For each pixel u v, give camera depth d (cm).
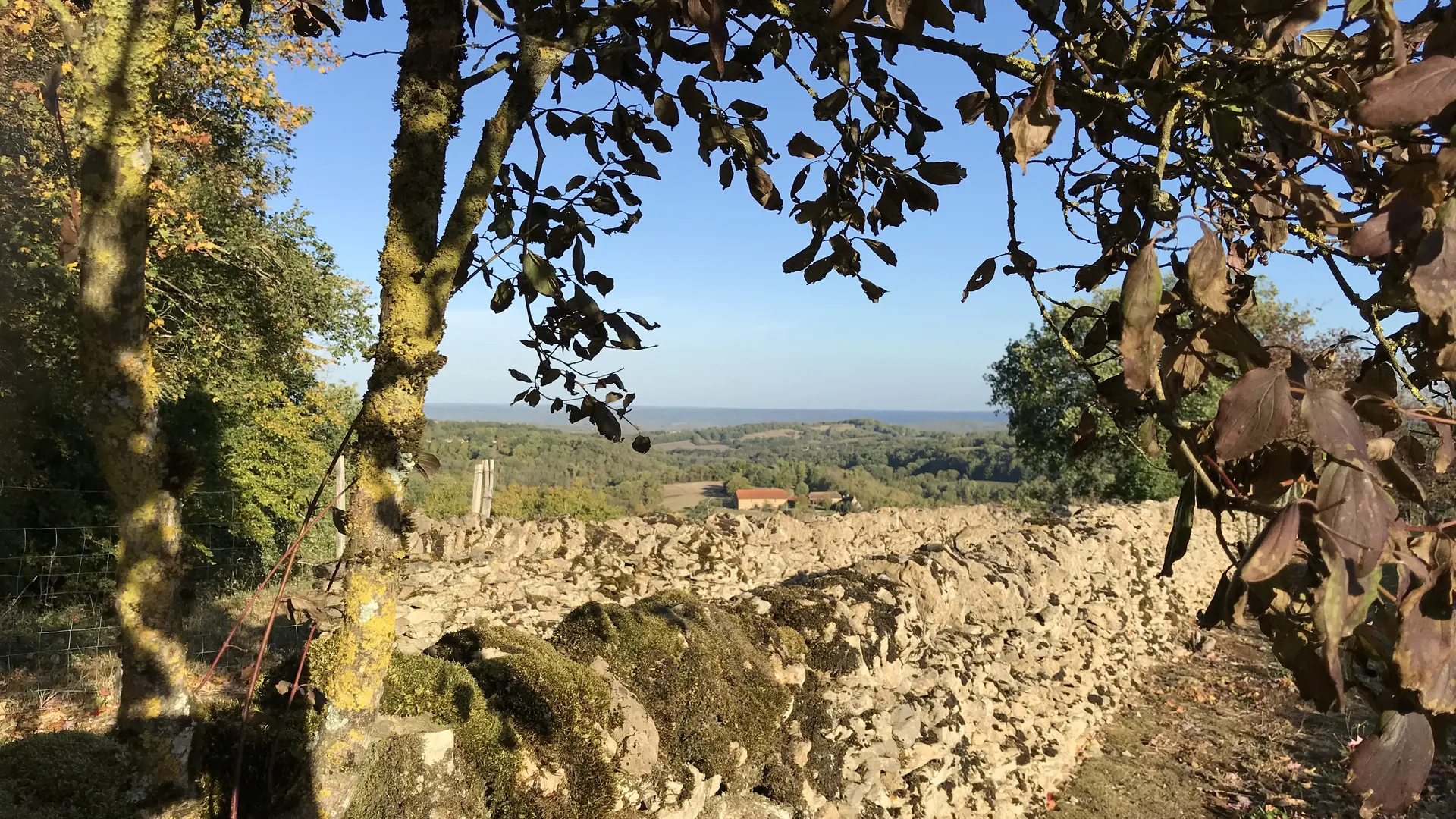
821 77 170
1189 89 103
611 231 182
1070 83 112
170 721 124
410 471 139
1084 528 800
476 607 405
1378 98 72
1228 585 87
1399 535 73
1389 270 81
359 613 137
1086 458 1595
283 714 148
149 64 105
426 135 133
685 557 567
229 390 994
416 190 133
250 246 1070
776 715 278
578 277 178
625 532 605
